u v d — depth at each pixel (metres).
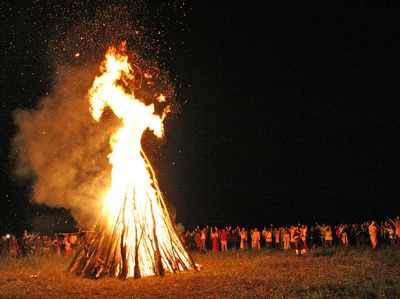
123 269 14.09
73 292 12.20
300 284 12.17
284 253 21.86
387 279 12.43
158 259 14.54
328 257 18.72
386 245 23.20
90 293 12.02
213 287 12.33
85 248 15.19
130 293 11.89
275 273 14.55
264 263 17.42
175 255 15.37
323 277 12.97
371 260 17.02
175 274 14.62
